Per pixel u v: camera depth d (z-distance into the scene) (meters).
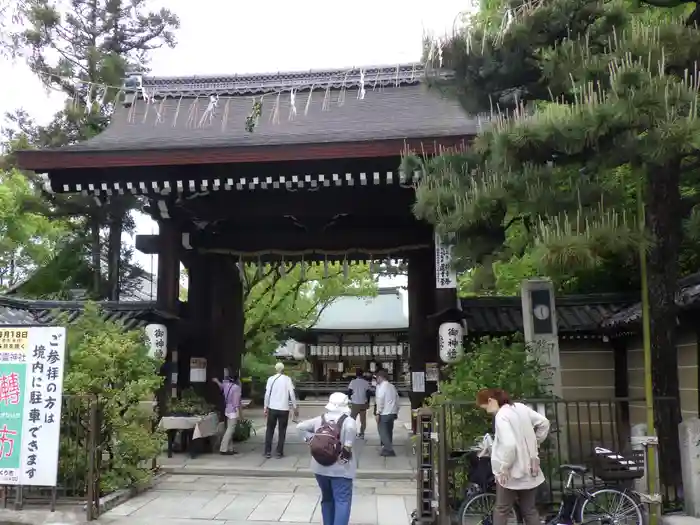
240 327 14.62
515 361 8.24
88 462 7.30
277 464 10.60
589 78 5.91
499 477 5.47
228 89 13.86
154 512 7.60
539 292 9.59
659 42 5.72
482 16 9.52
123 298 24.47
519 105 7.07
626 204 7.40
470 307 12.28
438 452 6.90
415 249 12.63
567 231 5.44
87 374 8.09
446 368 10.67
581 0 6.34
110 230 22.19
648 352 7.11
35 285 20.72
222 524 7.07
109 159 10.52
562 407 9.61
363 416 14.19
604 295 12.11
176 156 10.45
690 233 7.60
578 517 6.31
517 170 6.26
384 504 8.09
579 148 5.57
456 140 9.88
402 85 13.55
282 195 11.94
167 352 11.76
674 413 7.00
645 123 5.22
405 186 10.59
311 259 13.53
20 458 7.23
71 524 7.02
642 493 6.67
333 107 13.04
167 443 11.71
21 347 7.39
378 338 41.03
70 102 19.11
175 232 12.20
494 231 6.98
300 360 42.09
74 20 20.34
